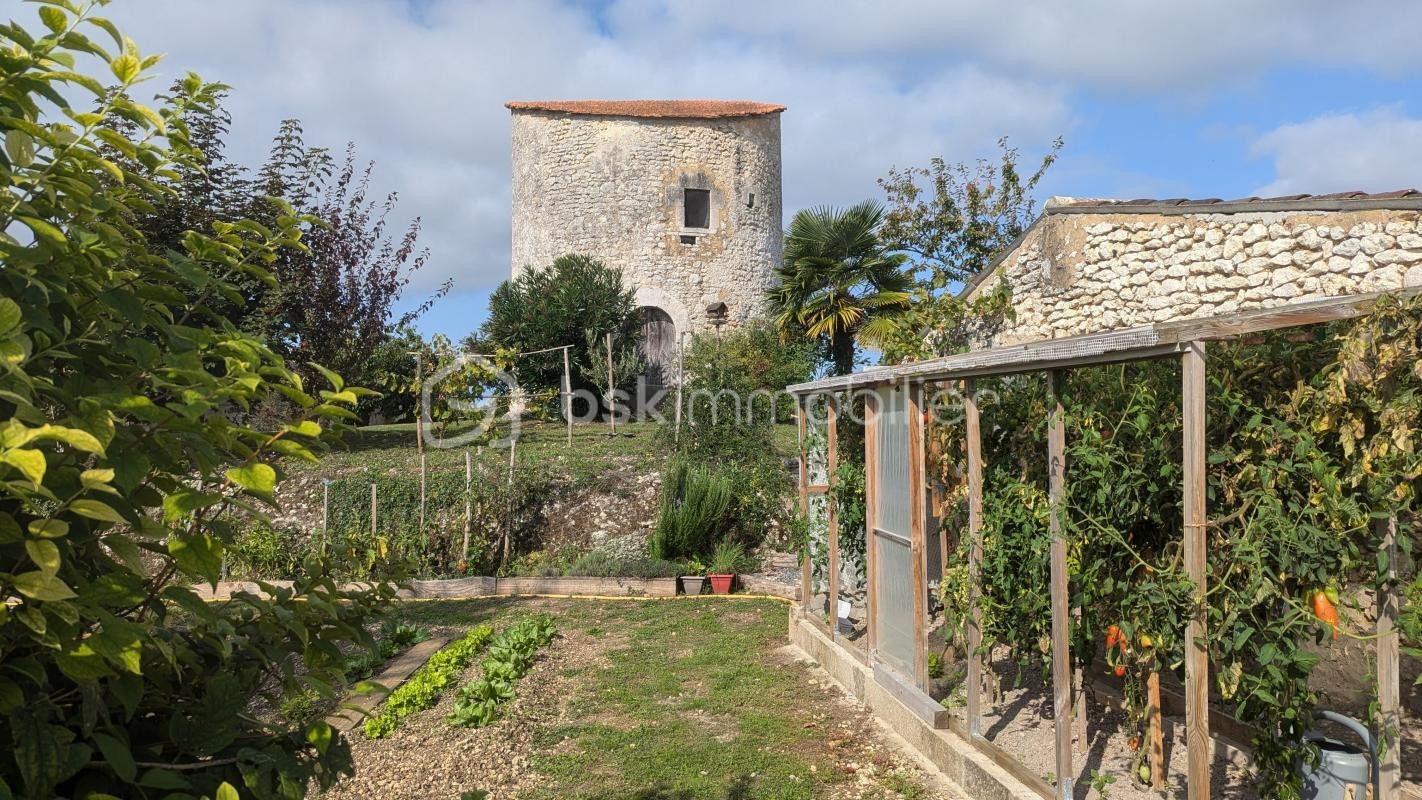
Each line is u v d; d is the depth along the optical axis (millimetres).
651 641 7613
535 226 22109
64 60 1542
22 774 1298
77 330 1584
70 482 1344
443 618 8734
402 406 19078
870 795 4422
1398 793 3377
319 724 1779
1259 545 3098
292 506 11078
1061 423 3816
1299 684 3195
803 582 7438
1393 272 5164
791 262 15078
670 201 21688
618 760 4930
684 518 10227
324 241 13477
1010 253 8438
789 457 12391
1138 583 3771
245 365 1588
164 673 1655
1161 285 6672
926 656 5035
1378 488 2998
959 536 5398
